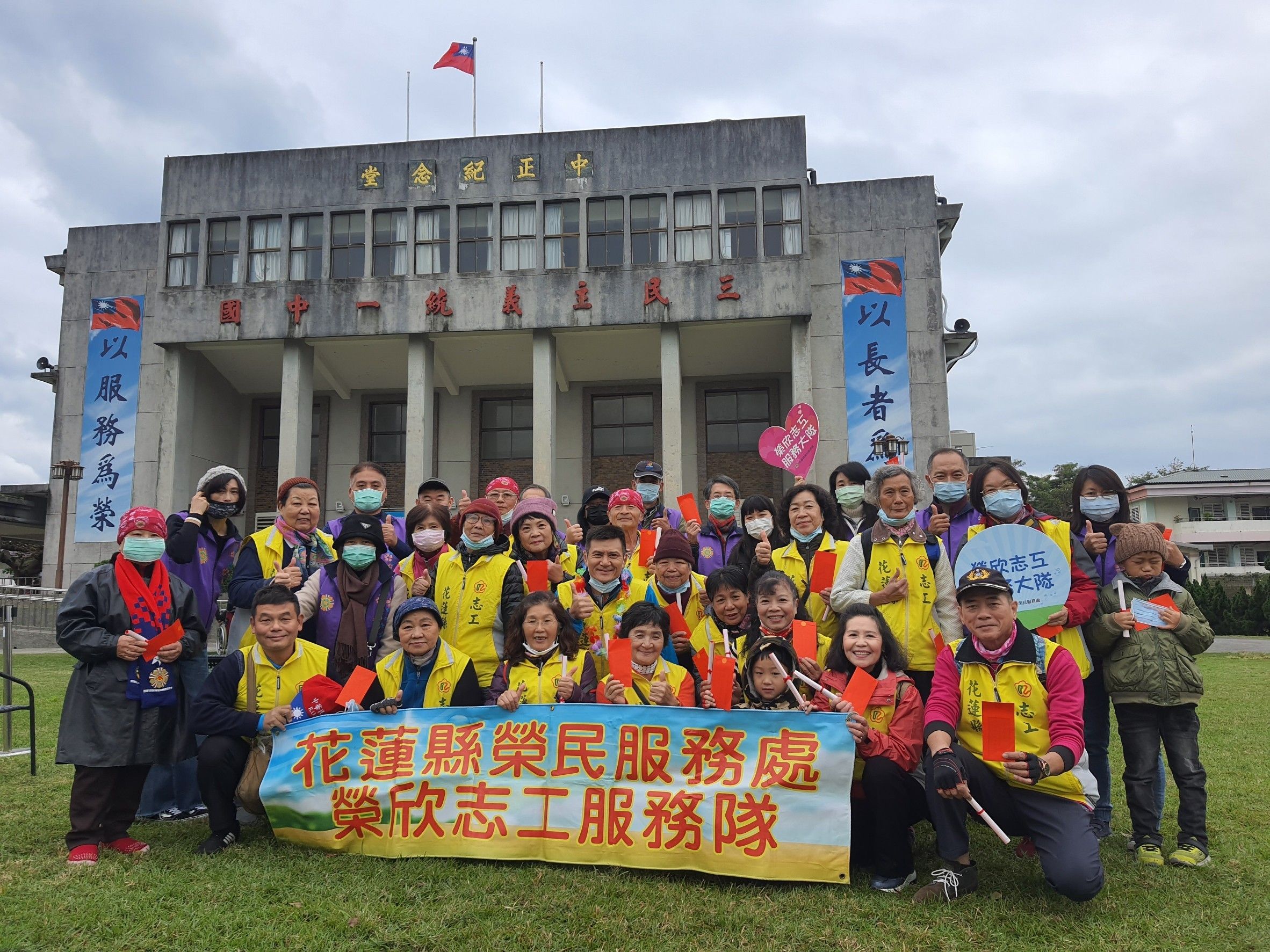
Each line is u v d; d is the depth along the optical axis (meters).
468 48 23.03
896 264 20.69
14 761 6.46
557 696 4.39
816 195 21.23
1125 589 4.47
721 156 20.34
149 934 3.25
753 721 4.00
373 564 5.05
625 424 23.20
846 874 3.73
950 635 4.50
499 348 21.36
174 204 21.44
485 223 20.86
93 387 22.69
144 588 4.43
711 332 20.56
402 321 20.38
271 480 23.86
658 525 5.85
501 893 3.63
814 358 20.69
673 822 3.91
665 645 4.59
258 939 3.20
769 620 4.31
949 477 4.95
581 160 20.64
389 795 4.18
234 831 4.39
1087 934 3.29
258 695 4.50
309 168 21.19
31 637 19.45
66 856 4.15
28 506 27.53
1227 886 3.80
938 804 3.75
